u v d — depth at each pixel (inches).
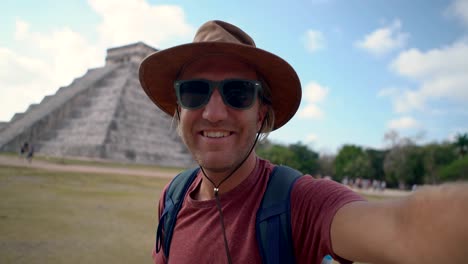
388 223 53.8
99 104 2129.7
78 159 1612.9
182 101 91.4
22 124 2043.6
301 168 2444.6
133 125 2058.3
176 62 98.2
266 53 89.2
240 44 85.7
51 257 249.4
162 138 2228.1
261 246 75.7
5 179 704.4
